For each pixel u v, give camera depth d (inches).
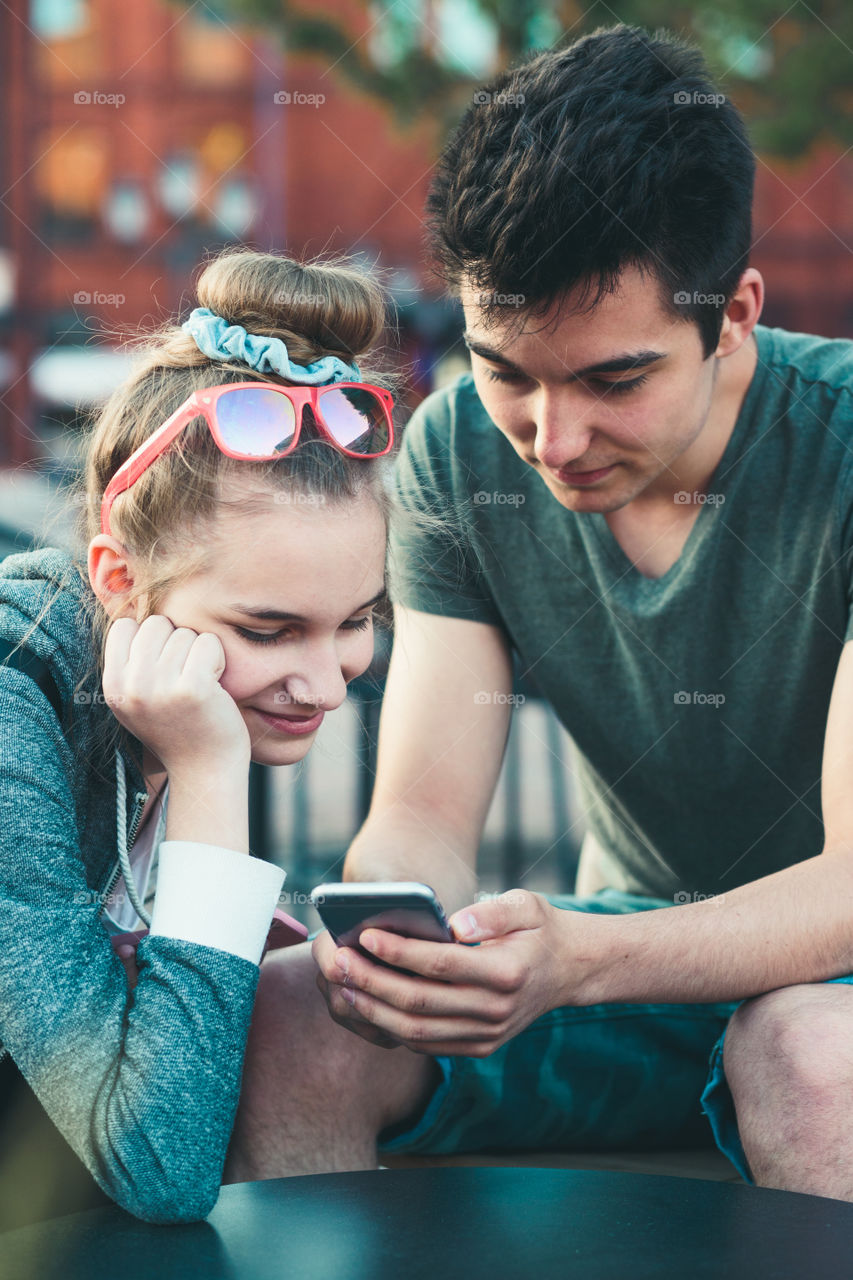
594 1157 67.6
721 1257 37.4
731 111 60.4
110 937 49.3
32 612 51.2
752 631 68.3
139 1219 42.2
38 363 464.8
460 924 50.1
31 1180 48.0
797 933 53.5
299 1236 39.9
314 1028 55.3
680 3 238.5
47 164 654.5
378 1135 60.3
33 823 46.6
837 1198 46.5
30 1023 44.2
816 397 66.6
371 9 269.4
